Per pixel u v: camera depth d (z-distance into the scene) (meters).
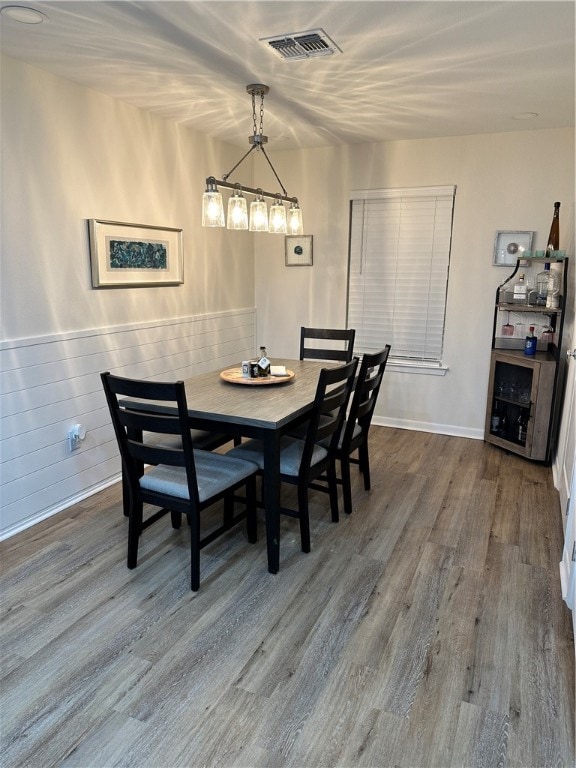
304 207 4.64
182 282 3.90
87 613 2.11
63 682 1.76
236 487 2.45
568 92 2.96
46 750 1.52
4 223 2.57
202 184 4.05
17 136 2.59
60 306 2.93
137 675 1.79
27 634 1.98
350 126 3.74
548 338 3.90
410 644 1.94
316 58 2.49
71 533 2.75
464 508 3.05
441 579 2.35
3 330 2.62
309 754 1.51
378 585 2.31
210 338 4.32
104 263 3.18
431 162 4.12
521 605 2.17
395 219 4.34
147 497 2.34
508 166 3.91
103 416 3.27
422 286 4.36
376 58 2.48
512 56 2.44
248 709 1.66
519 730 1.59
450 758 1.50
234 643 1.94
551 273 3.68
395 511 3.01
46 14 2.07
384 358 3.01
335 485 2.87
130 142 3.31
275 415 2.29
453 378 4.37
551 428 3.62
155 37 2.28
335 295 4.69
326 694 1.71
